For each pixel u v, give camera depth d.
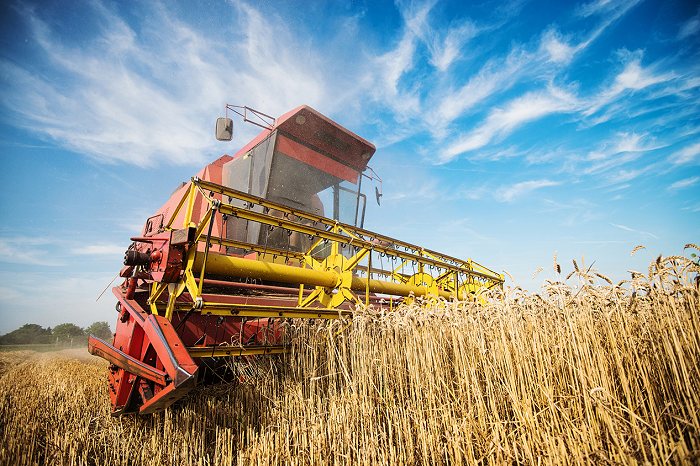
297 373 3.45
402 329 3.29
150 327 2.62
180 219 5.20
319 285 3.85
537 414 2.09
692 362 1.92
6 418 3.67
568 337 2.21
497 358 2.51
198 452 2.86
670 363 1.94
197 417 3.24
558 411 2.20
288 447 2.58
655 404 1.99
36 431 3.30
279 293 4.84
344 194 5.84
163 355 2.38
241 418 3.26
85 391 4.80
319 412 2.88
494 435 2.07
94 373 6.24
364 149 5.94
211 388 3.82
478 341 2.68
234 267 3.11
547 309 2.51
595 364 2.13
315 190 5.44
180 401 3.46
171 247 2.76
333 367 3.21
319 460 2.48
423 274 5.01
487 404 2.54
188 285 2.68
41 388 4.95
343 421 2.68
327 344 3.36
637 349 2.15
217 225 4.94
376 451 2.43
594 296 2.28
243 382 3.63
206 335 3.43
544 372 2.28
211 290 4.04
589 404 1.96
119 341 3.34
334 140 5.56
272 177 4.91
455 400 2.56
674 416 1.70
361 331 3.17
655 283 2.05
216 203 2.80
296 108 4.96
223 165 6.23
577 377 2.18
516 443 2.10
